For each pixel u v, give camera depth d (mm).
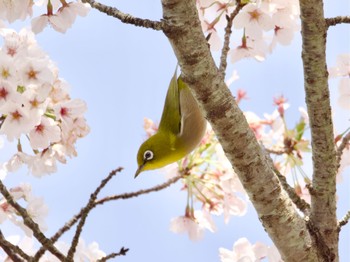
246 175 9406
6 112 9477
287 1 11852
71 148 10266
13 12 10328
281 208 9625
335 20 9453
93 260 10141
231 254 11984
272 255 11297
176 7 8250
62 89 10242
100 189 8508
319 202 10250
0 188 8492
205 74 8727
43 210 9961
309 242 9930
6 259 9617
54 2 10742
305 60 9695
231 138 9156
